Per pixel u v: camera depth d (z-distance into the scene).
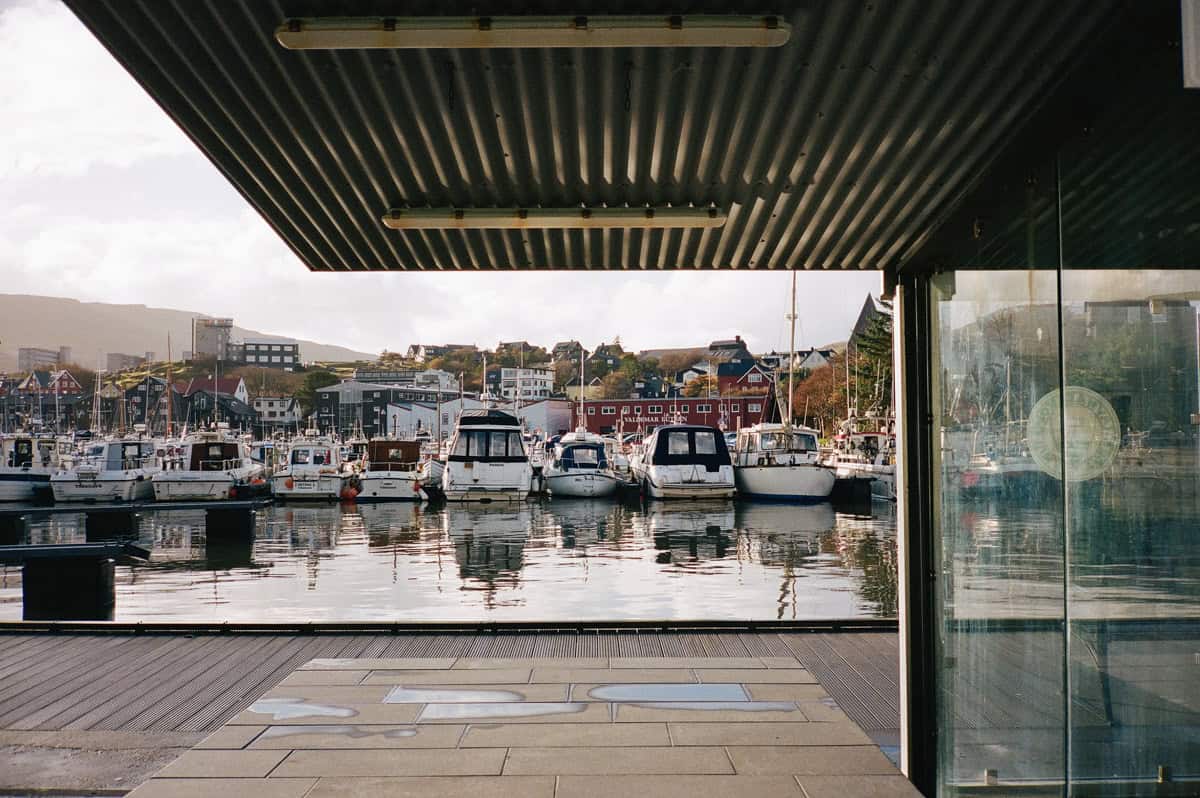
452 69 2.85
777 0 2.53
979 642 3.23
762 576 15.74
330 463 33.97
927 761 3.72
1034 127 2.70
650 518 26.16
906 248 4.06
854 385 64.56
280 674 5.57
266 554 19.20
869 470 32.06
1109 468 2.29
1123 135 2.23
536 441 54.59
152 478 32.53
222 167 3.49
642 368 160.75
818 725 3.09
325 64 2.81
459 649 6.13
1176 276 2.00
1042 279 2.69
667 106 3.06
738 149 3.32
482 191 3.69
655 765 2.73
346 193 3.71
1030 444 2.76
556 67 2.84
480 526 24.61
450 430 97.06
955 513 3.48
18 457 35.03
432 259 4.42
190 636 6.64
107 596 9.33
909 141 3.21
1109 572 2.29
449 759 2.79
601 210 3.74
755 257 4.31
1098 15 2.52
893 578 15.45
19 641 6.51
